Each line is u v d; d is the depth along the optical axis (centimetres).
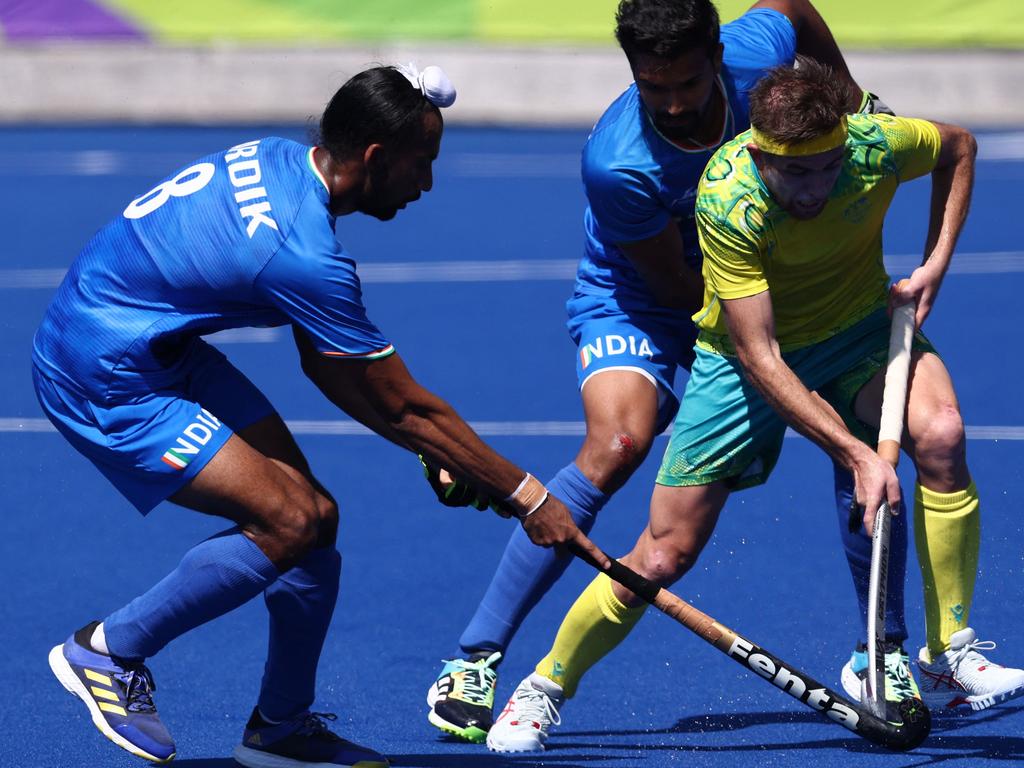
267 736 1432
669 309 1670
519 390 3056
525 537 1554
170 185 1338
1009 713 1565
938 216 1496
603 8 6034
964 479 1460
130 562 2150
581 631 1494
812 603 1912
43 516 2373
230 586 1325
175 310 1313
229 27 6069
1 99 6191
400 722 1584
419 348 3406
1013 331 3438
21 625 1894
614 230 1591
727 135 1539
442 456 1327
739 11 5359
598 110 6066
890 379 1420
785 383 1358
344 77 6044
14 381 3219
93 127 6172
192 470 1305
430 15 6056
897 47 5769
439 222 4831
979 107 5750
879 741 1352
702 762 1441
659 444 2744
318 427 2866
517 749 1485
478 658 1563
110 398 1316
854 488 1381
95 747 1495
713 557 2103
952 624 1508
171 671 1741
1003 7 5725
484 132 6075
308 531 1323
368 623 1891
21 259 4322
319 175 1305
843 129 1297
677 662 1758
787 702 1628
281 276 1273
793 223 1361
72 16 6150
